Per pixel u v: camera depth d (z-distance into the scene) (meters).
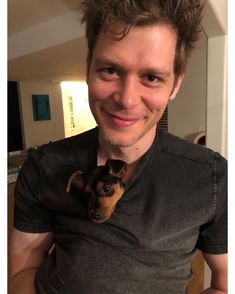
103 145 0.40
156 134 0.41
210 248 0.42
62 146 0.45
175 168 0.39
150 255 0.36
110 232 0.36
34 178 0.44
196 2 0.35
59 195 0.41
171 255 0.37
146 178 0.38
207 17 0.79
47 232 0.47
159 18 0.30
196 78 2.05
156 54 0.31
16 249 0.47
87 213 0.37
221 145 0.95
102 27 0.32
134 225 0.36
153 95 0.33
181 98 2.13
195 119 2.11
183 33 0.34
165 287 0.37
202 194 0.38
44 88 3.27
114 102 0.33
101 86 0.34
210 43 0.93
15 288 0.42
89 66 0.36
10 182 1.87
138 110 0.33
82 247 0.37
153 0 0.30
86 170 0.41
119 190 0.35
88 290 0.36
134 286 0.36
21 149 2.92
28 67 2.14
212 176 0.39
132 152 0.38
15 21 1.45
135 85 0.32
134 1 0.30
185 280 0.40
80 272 0.36
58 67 2.28
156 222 0.36
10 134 2.83
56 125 3.50
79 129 4.10
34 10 1.34
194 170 0.39
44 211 0.45
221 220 0.40
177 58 0.35
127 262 0.36
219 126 0.95
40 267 0.44
